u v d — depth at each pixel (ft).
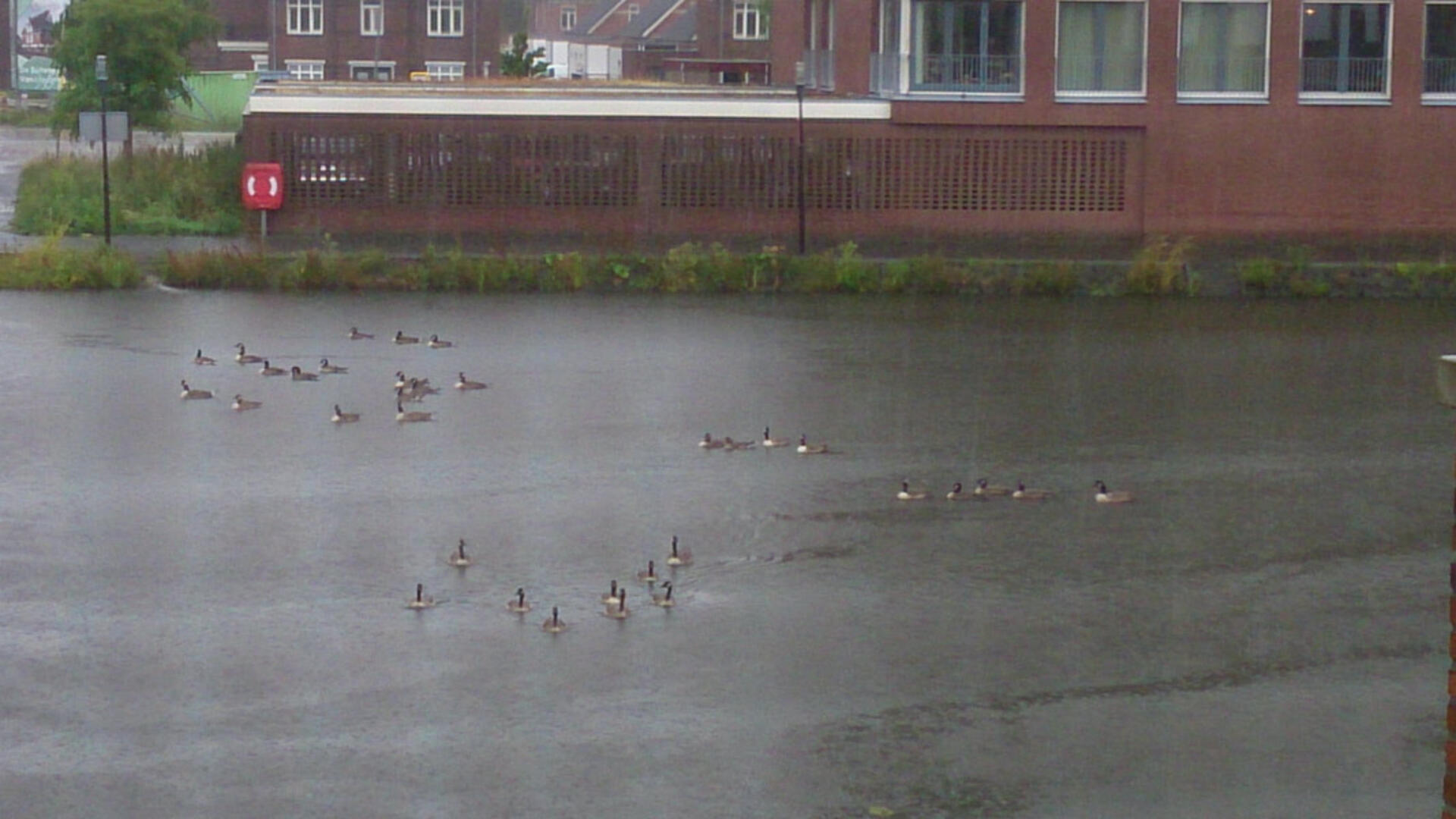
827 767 60.29
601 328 131.95
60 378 112.57
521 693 65.26
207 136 259.80
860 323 135.33
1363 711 64.80
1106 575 78.23
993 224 170.40
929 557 80.18
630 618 72.33
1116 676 67.56
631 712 63.87
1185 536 83.66
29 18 336.70
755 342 127.13
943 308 143.23
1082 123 169.17
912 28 168.66
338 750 60.85
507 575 77.36
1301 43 168.55
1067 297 149.79
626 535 82.74
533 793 58.18
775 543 81.97
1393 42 168.25
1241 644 70.64
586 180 168.04
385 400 108.27
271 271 147.64
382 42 301.63
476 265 148.56
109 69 206.69
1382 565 79.92
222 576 76.89
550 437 100.07
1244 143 169.68
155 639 69.87
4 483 89.71
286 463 94.22
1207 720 63.93
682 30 348.79
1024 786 59.16
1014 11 168.86
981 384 114.62
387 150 166.40
